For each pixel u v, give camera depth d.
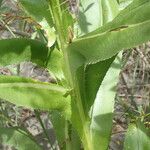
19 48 0.24
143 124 0.27
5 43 0.24
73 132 0.29
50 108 0.25
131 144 0.27
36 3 0.26
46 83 0.24
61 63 0.25
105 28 0.22
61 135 0.30
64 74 0.25
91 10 0.29
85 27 0.29
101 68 0.26
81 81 0.26
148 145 0.27
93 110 0.28
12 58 0.24
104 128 0.28
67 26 0.24
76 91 0.25
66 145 0.29
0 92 0.23
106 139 0.27
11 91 0.23
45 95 0.24
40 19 0.26
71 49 0.23
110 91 0.29
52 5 0.23
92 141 0.27
